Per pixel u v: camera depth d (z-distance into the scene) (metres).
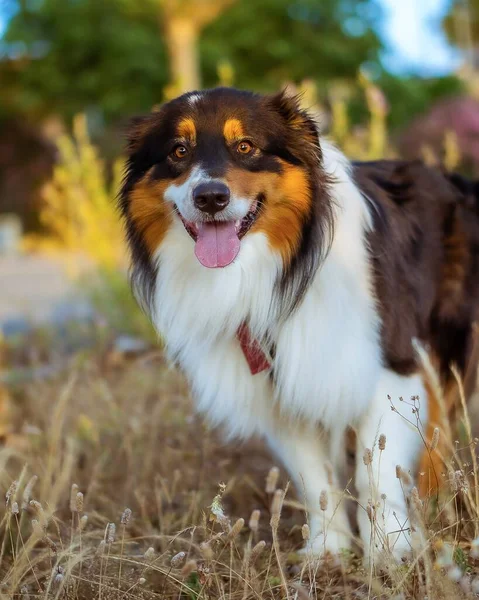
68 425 5.20
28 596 3.09
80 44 24.33
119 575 3.08
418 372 3.69
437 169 4.40
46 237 20.59
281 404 3.63
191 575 3.31
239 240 3.58
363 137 7.79
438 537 3.19
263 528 3.92
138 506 4.16
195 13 17.48
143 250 3.92
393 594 2.85
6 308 9.97
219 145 3.62
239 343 3.66
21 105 24.95
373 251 3.66
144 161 3.86
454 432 4.23
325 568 3.24
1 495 4.14
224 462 4.27
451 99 13.24
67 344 7.35
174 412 5.04
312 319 3.52
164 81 24.17
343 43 25.12
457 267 4.05
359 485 3.56
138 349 6.86
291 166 3.63
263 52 24.83
